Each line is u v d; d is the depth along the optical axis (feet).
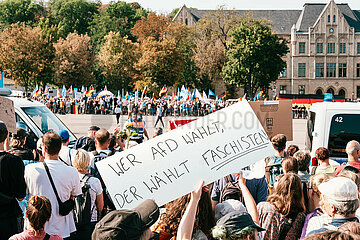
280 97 163.22
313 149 31.09
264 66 223.10
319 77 287.69
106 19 329.93
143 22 251.60
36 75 235.20
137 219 8.66
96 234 8.45
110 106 170.91
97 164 11.96
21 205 19.29
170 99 194.39
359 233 9.51
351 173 16.25
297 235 13.84
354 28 288.30
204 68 247.09
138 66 231.30
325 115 30.81
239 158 11.87
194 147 11.90
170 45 228.22
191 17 308.19
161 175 11.77
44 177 16.01
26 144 30.99
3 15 342.44
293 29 288.71
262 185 16.52
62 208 16.07
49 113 34.83
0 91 34.14
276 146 21.58
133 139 39.37
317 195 15.89
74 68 248.73
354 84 286.05
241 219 9.91
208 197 12.03
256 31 223.10
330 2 284.00
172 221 12.03
